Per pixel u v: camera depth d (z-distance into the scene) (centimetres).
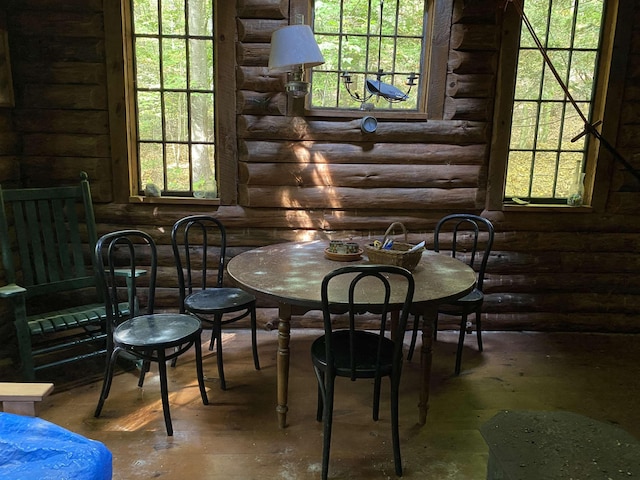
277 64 268
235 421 236
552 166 354
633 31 323
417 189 337
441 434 229
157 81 330
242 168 328
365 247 248
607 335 358
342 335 227
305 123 322
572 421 151
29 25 304
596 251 354
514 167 353
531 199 357
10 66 304
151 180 344
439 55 321
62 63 310
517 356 318
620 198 346
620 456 132
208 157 346
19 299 241
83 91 314
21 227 275
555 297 356
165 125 336
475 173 338
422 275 235
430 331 225
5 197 268
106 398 241
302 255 267
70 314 265
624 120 336
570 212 348
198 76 332
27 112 314
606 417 247
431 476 200
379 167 332
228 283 339
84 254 332
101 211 330
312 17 323
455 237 320
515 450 135
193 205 334
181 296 271
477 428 234
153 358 217
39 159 321
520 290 355
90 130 320
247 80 316
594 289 356
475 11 315
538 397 266
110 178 327
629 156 341
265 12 308
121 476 195
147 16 320
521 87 342
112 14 305
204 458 207
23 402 152
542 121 347
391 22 329
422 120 329
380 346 194
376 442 222
